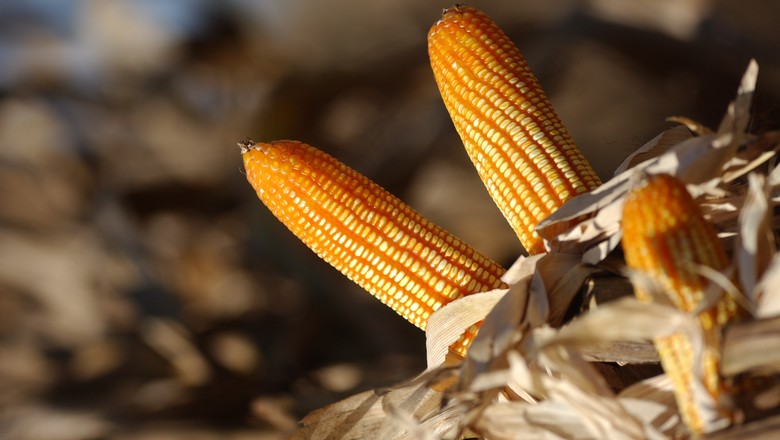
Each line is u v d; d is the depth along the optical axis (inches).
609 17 64.9
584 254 28.5
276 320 64.1
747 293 25.5
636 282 25.0
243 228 75.5
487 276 30.1
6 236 75.5
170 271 72.3
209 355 61.2
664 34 63.1
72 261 74.0
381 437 30.7
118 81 107.5
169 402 55.1
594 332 25.4
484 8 77.3
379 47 94.0
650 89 62.6
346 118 71.1
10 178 83.2
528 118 29.9
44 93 104.3
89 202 80.1
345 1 103.6
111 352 64.9
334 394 49.2
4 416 59.6
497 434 27.8
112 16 110.9
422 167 64.6
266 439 49.7
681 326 25.0
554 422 27.5
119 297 70.9
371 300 61.1
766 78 57.1
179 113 95.5
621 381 28.7
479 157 30.3
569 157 29.9
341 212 29.4
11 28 120.9
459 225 67.0
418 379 28.7
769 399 25.4
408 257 29.7
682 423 26.7
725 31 61.1
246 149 29.4
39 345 68.5
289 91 71.1
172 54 107.2
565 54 65.6
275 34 106.8
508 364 27.9
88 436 55.1
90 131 94.6
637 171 25.8
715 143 27.5
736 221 28.2
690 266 24.9
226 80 103.1
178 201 82.9
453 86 30.5
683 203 25.0
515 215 30.1
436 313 29.5
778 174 28.2
